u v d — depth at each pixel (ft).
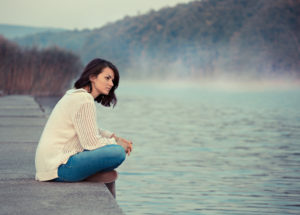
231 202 20.63
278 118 71.10
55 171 13.58
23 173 15.57
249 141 43.29
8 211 11.02
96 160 13.29
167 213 18.76
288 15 342.64
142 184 24.06
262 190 22.88
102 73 13.97
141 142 41.91
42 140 13.75
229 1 380.37
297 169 28.60
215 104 108.78
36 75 94.94
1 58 90.12
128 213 18.78
